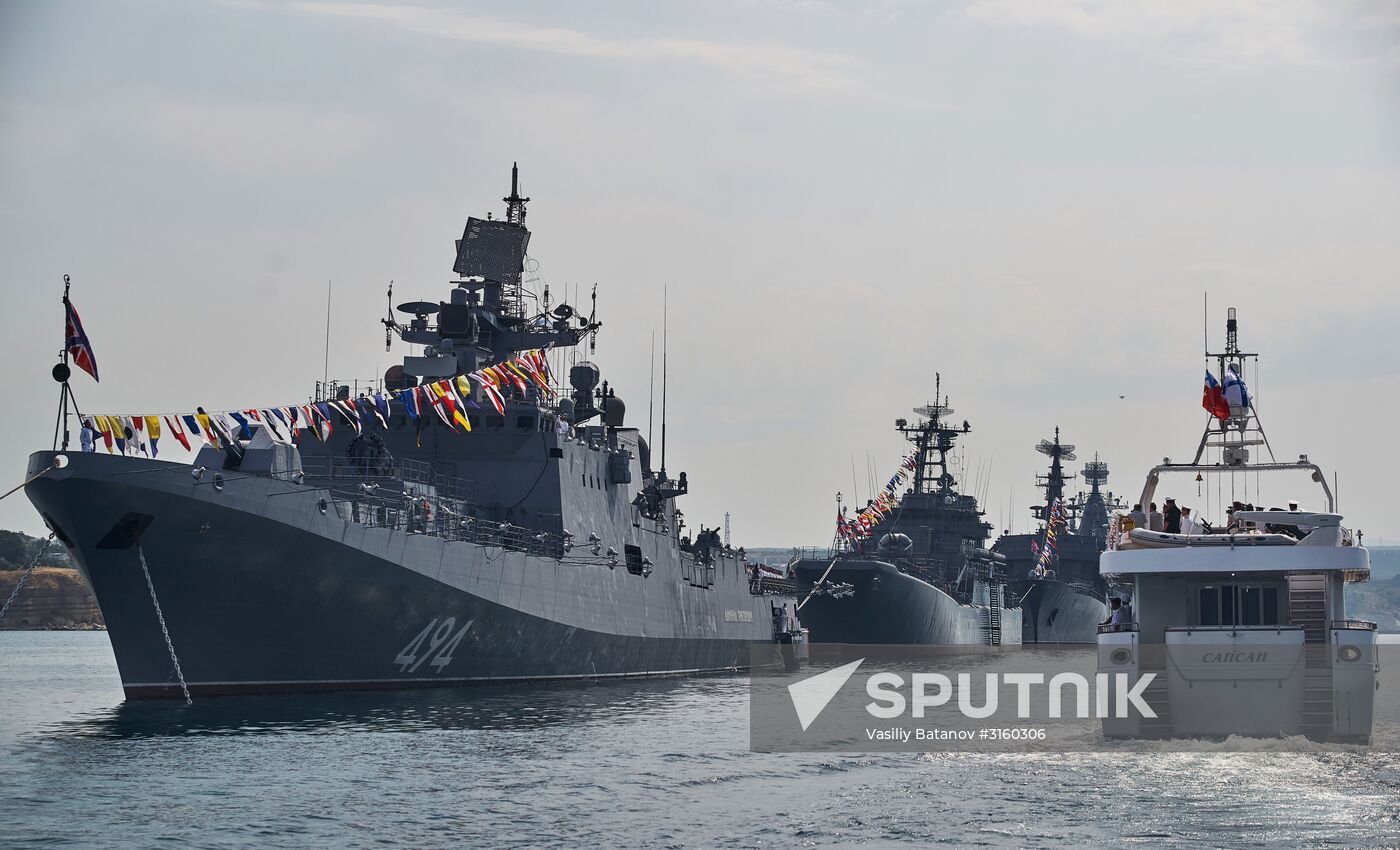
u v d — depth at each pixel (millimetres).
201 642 98250
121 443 89250
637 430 156750
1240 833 63312
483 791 71375
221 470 94938
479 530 121438
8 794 69250
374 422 129375
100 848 59688
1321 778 73125
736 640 173125
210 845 60375
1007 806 68750
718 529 172875
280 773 74562
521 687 120125
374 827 63719
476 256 143000
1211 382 94000
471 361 137125
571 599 127250
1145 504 95250
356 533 101750
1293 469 92812
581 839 62375
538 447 130250
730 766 79625
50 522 94500
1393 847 61219
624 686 129125
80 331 91250
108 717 93312
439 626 110125
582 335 145000
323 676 104812
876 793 71938
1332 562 80562
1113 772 75438
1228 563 81875
